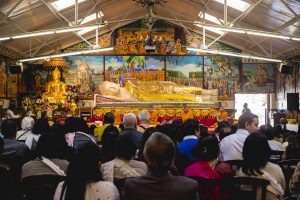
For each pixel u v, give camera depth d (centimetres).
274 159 664
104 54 2566
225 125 927
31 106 2133
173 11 2350
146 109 1791
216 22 2245
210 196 400
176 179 325
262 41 2197
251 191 400
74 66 2555
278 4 1543
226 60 2580
